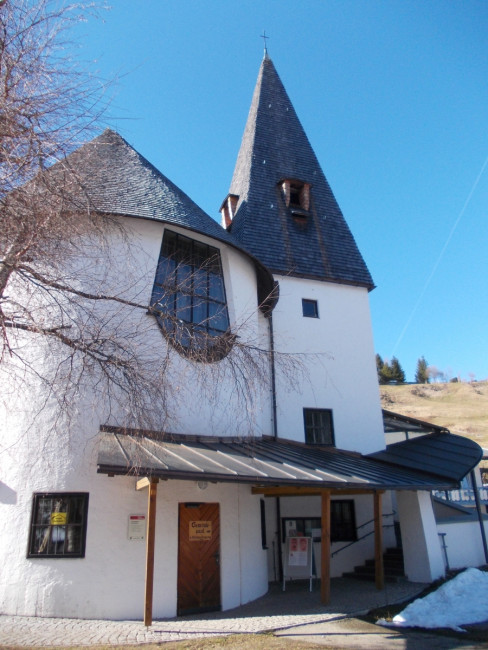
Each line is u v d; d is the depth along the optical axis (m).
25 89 6.94
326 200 22.19
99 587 9.69
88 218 7.88
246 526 12.14
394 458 16.30
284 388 17.09
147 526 9.67
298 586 14.02
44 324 7.69
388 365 102.44
